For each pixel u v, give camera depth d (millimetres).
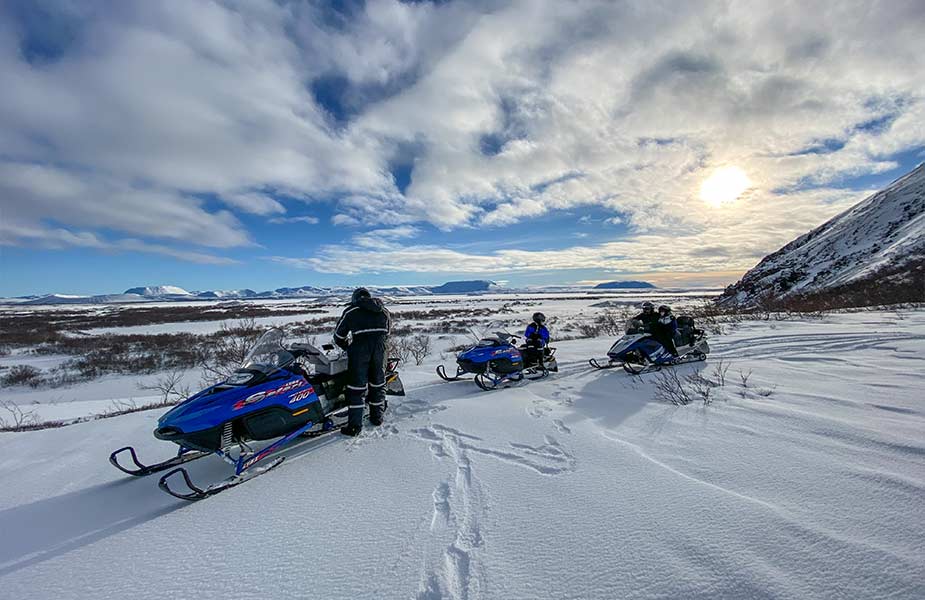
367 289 4977
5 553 2623
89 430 5281
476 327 26672
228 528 2777
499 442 4027
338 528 2678
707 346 7441
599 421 4480
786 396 4684
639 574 2047
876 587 1828
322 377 4762
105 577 2334
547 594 1968
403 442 4234
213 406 3615
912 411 3867
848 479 2770
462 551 2346
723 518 2453
